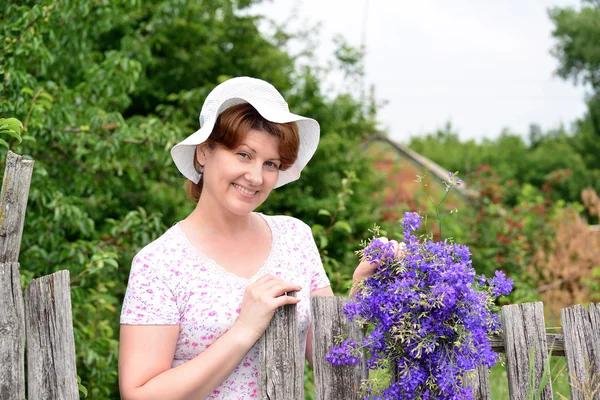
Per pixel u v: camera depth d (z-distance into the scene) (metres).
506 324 1.91
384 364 1.71
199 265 1.77
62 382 1.56
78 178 4.33
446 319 1.64
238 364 1.73
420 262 1.66
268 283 1.70
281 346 1.71
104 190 4.79
